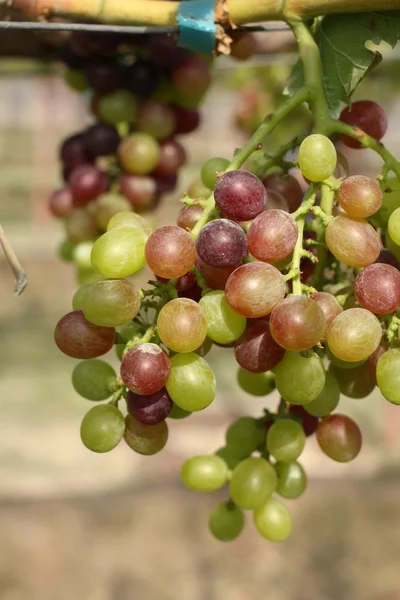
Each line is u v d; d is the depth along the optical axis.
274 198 0.54
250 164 0.59
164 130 0.69
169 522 1.93
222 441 2.16
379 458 2.09
